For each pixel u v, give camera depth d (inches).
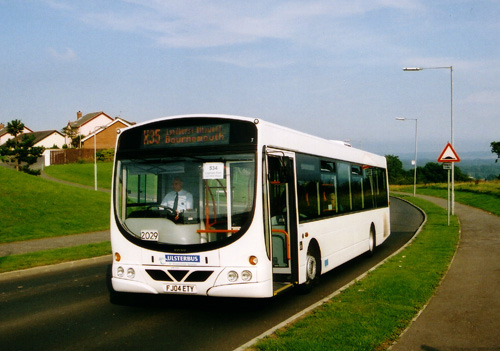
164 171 328.8
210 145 324.5
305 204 396.2
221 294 306.8
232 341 269.4
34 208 1128.8
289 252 362.0
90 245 738.2
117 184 336.8
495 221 1021.2
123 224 330.3
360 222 572.1
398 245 755.4
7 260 592.4
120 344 266.4
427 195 2378.2
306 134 419.2
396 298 349.1
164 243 318.0
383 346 244.7
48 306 367.2
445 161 929.5
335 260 470.6
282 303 369.4
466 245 669.3
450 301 345.1
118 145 343.6
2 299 398.9
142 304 370.6
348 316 299.9
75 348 259.8
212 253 309.6
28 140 2741.1
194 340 272.4
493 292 374.0
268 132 335.6
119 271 327.6
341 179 508.1
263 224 311.1
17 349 258.7
